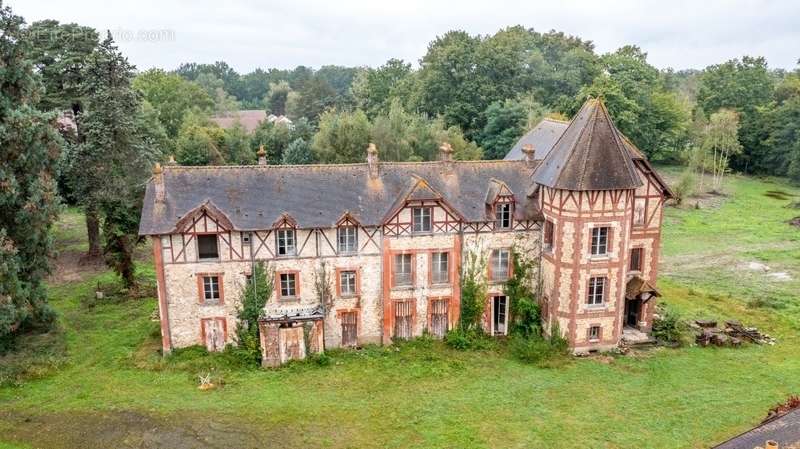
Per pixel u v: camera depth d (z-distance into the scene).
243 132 77.31
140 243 47.69
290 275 33.53
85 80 43.62
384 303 34.62
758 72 112.75
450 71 82.19
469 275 35.22
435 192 33.88
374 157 35.78
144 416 27.11
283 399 28.86
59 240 54.78
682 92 146.00
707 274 50.97
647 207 35.75
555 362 32.88
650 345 35.56
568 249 33.16
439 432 26.41
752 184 96.50
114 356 32.81
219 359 32.47
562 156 33.50
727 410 28.34
